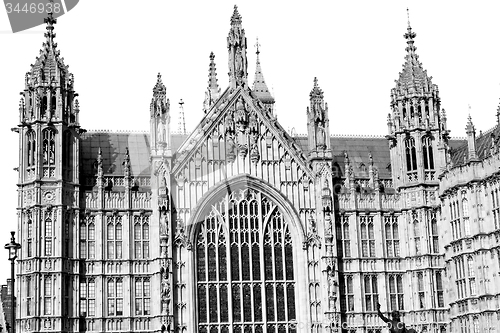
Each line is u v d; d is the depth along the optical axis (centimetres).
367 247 9244
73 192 8650
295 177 9125
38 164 8544
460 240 8675
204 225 8831
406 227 9312
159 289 8512
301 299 8862
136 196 8838
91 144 9362
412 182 9362
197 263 8750
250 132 9112
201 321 8638
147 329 8550
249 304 8775
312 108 9281
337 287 8869
